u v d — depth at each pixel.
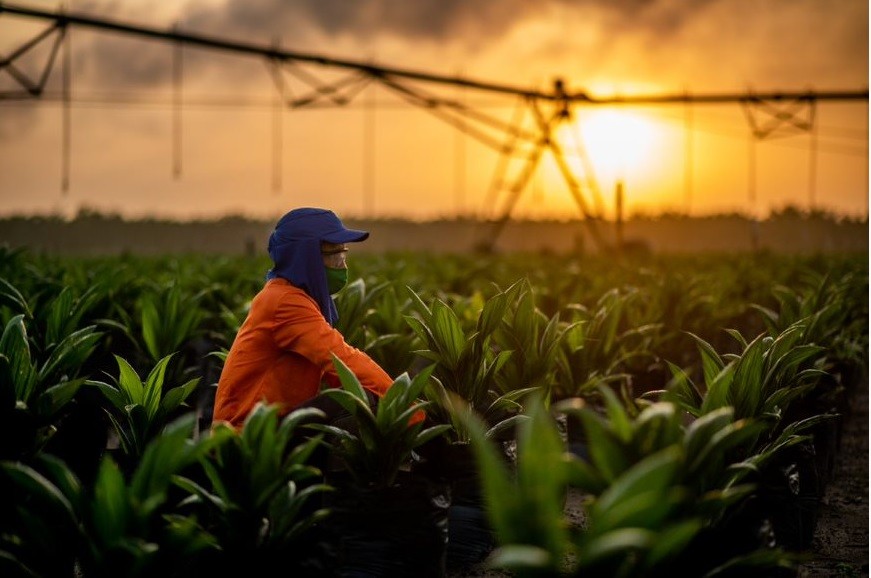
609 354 8.70
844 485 8.74
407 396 5.22
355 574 5.23
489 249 41.66
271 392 5.87
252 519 4.48
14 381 5.45
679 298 11.51
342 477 5.32
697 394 5.73
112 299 10.03
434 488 5.50
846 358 9.90
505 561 3.07
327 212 6.20
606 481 3.63
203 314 10.20
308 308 5.86
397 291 11.78
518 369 7.20
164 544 4.12
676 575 4.22
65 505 4.00
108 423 7.81
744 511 4.58
